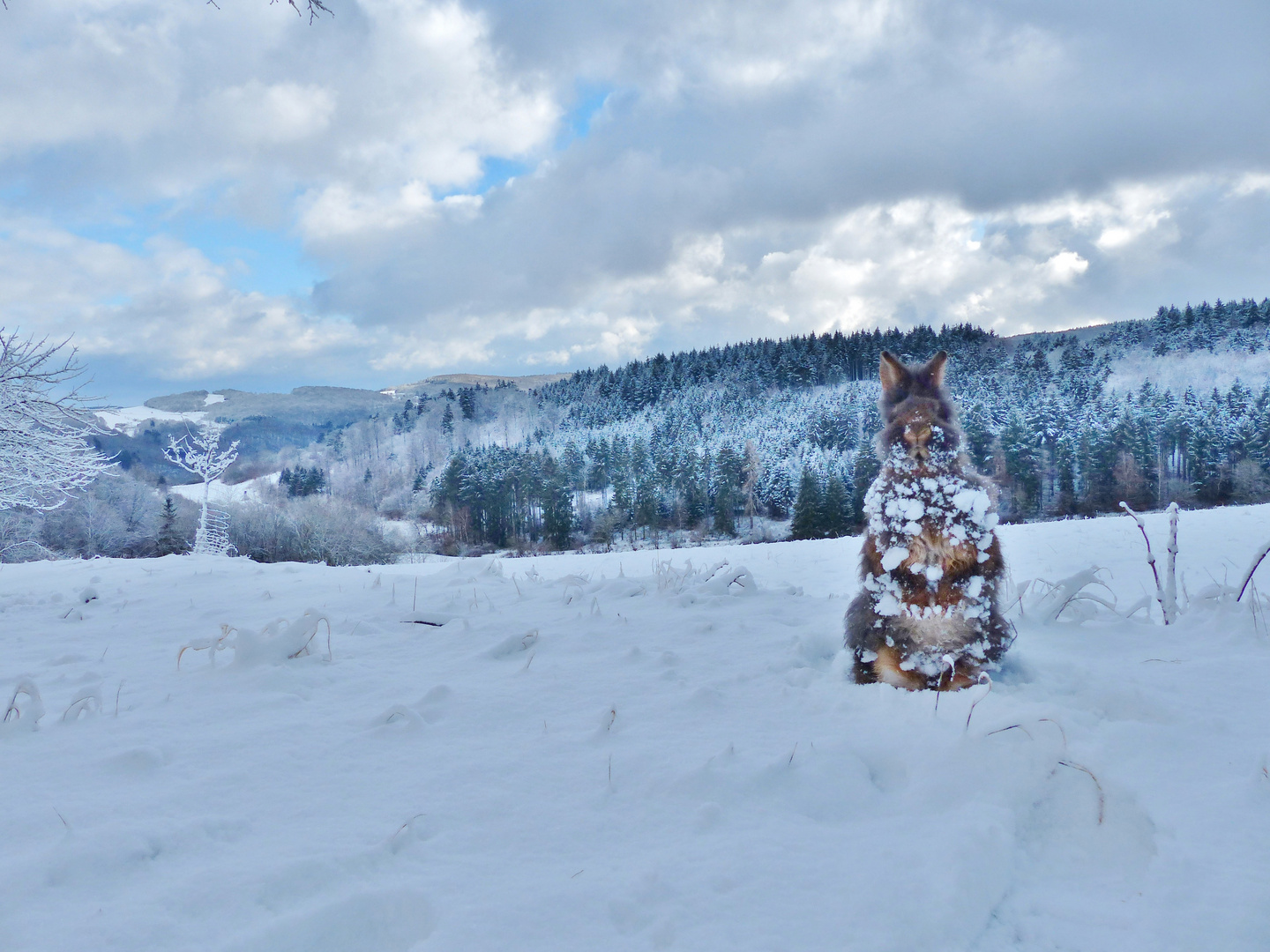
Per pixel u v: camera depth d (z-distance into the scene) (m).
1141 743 2.53
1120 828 2.16
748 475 73.38
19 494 11.41
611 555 22.88
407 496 99.25
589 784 2.46
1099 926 1.74
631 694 3.42
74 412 11.44
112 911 1.71
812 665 3.97
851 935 1.63
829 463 67.69
